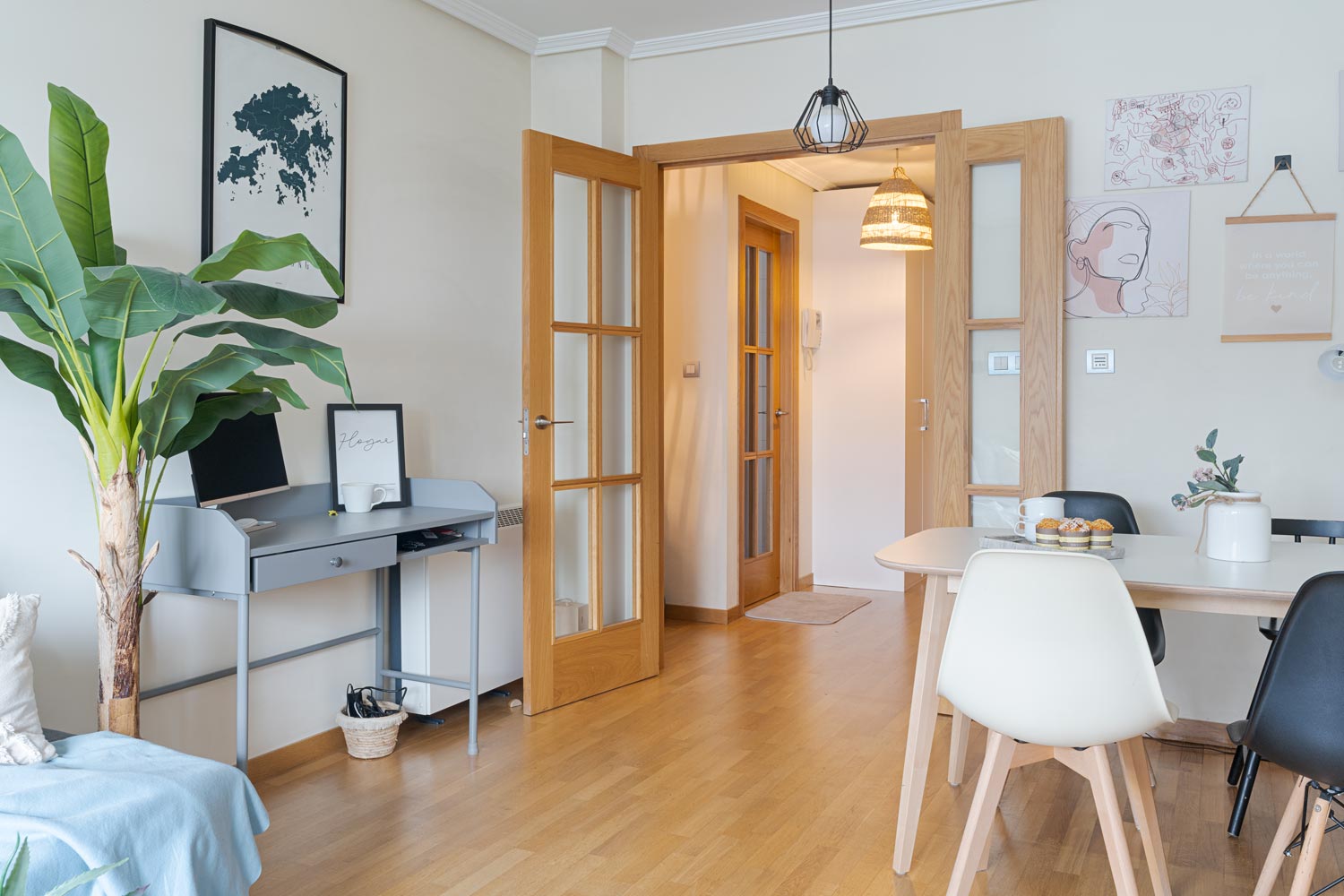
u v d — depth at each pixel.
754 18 4.27
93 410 2.37
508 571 4.08
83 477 2.76
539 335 3.97
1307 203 3.56
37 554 2.65
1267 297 3.61
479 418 4.21
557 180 4.15
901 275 6.46
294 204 3.34
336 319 3.52
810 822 2.90
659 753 3.49
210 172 3.04
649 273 4.49
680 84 4.53
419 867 2.61
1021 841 2.77
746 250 6.07
